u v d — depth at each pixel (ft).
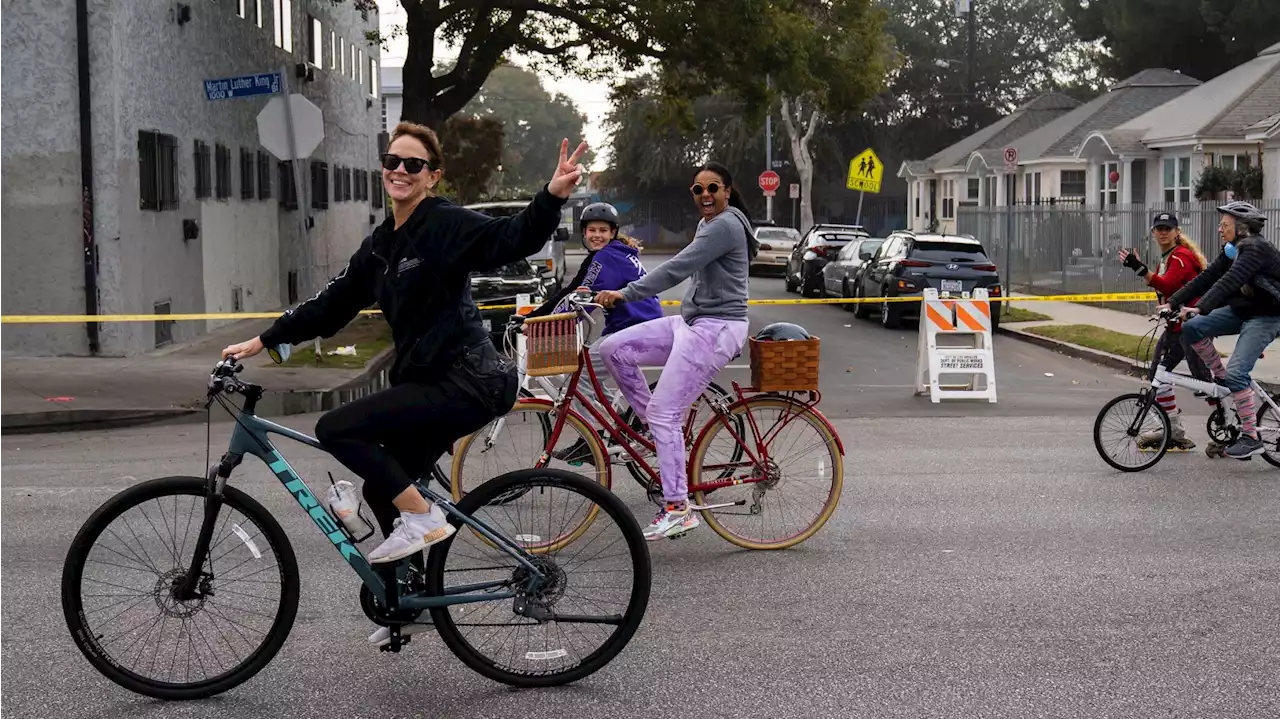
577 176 15.52
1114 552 24.79
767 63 86.12
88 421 42.34
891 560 24.20
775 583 22.66
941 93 260.83
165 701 16.89
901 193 257.75
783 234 143.02
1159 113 130.11
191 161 67.92
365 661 18.49
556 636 17.49
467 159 162.91
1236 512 28.27
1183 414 44.21
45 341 57.00
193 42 68.23
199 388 47.78
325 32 108.47
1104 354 63.36
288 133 54.95
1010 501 29.43
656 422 23.84
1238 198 104.37
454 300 16.49
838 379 54.90
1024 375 58.18
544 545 17.34
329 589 22.06
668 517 24.03
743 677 17.85
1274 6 170.40
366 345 65.00
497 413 16.85
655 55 88.58
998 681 17.70
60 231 56.54
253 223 81.20
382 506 17.13
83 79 55.83
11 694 17.13
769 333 25.12
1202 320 33.01
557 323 23.81
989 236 122.42
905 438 38.93
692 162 248.93
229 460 16.84
